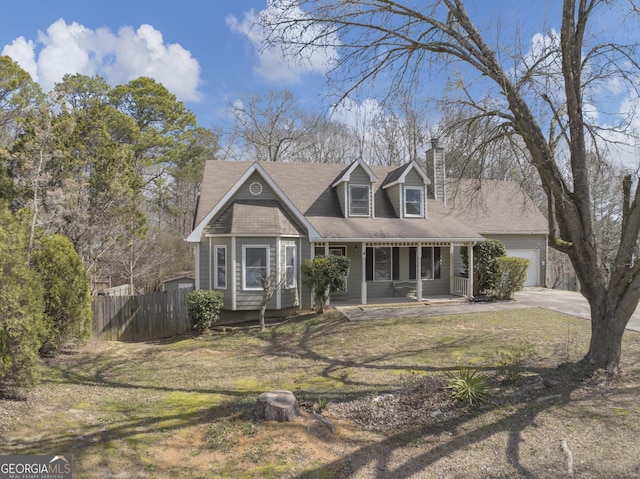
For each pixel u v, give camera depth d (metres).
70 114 14.06
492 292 15.73
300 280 14.89
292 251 14.64
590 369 6.48
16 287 6.05
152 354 10.13
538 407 5.38
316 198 17.23
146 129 30.14
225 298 13.80
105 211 14.73
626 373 6.60
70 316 9.62
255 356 9.54
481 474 3.94
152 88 29.52
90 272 15.40
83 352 10.30
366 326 11.90
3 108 21.28
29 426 5.21
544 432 4.71
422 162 26.02
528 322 11.56
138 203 18.73
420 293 15.62
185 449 4.48
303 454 4.28
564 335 9.80
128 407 6.01
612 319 6.53
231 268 13.62
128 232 16.56
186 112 31.48
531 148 7.18
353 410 5.59
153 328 12.99
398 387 6.59
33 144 11.70
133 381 7.64
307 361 8.84
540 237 20.48
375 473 3.97
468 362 7.96
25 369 6.16
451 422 5.05
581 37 6.86
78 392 6.82
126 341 12.41
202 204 15.80
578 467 4.00
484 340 9.70
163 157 29.64
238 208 14.21
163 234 25.50
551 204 7.62
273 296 13.85
